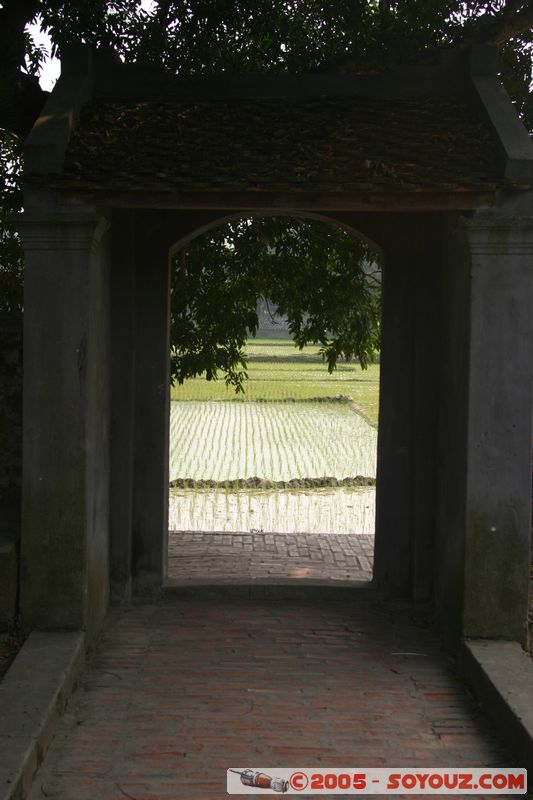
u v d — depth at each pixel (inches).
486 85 258.7
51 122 230.7
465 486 221.8
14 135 332.2
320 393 1190.9
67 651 209.2
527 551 219.9
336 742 183.8
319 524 421.7
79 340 221.6
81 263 220.1
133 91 267.3
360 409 991.6
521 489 219.6
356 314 387.9
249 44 358.9
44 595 223.6
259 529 405.7
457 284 240.2
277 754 178.1
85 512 223.3
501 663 203.8
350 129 247.3
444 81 269.4
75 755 175.9
